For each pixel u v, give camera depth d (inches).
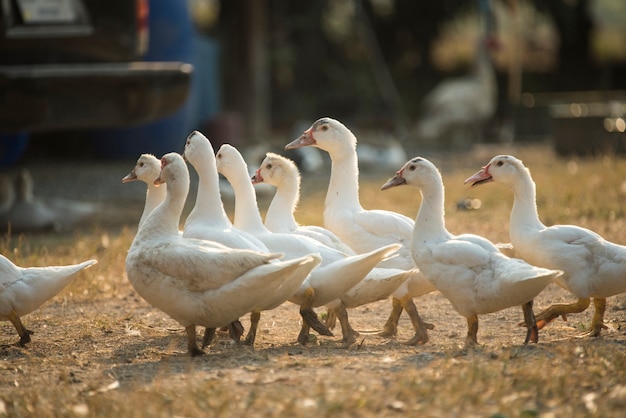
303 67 1859.0
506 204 802.8
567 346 363.9
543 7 1904.5
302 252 414.3
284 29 1834.4
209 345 400.8
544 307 469.7
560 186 826.2
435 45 2052.2
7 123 654.5
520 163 418.6
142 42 742.5
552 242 398.6
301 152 1131.9
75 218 768.9
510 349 362.6
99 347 406.0
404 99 1899.6
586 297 394.9
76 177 1039.6
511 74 1529.3
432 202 398.6
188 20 1133.1
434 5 1921.8
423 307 485.7
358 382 317.7
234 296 361.7
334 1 1913.1
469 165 1144.2
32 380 347.9
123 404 299.7
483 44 1600.6
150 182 476.7
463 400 296.5
